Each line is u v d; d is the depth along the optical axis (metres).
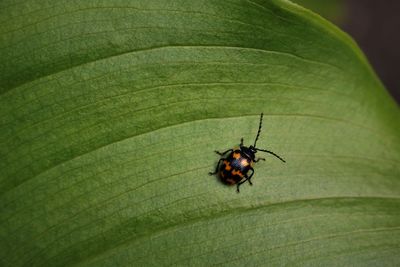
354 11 0.24
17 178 0.13
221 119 0.14
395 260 0.14
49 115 0.13
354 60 0.14
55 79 0.13
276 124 0.14
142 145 0.13
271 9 0.13
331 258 0.14
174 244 0.13
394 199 0.14
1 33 0.13
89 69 0.13
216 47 0.14
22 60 0.13
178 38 0.13
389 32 0.24
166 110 0.13
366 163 0.14
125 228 0.13
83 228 0.13
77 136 0.13
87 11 0.13
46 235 0.13
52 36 0.13
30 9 0.13
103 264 0.13
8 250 0.13
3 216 0.13
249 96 0.14
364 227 0.14
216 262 0.13
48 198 0.13
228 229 0.13
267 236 0.13
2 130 0.13
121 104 0.13
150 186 0.13
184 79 0.14
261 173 0.14
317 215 0.14
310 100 0.14
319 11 0.19
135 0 0.13
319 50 0.14
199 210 0.13
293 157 0.14
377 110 0.15
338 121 0.14
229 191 0.14
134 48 0.13
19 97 0.13
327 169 0.14
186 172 0.13
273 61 0.14
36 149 0.13
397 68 0.24
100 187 0.13
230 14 0.13
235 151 0.14
